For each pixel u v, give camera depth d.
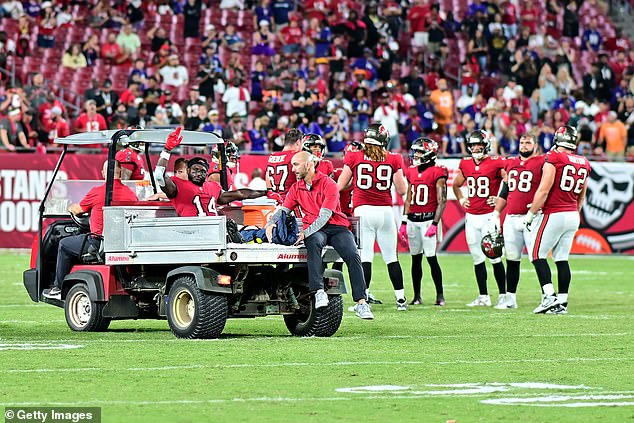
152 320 36.16
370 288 49.34
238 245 29.06
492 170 41.31
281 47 84.19
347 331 32.62
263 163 64.69
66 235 33.72
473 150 41.47
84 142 32.72
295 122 72.06
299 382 22.78
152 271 31.45
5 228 64.50
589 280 54.34
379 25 84.31
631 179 68.31
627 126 80.38
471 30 85.12
